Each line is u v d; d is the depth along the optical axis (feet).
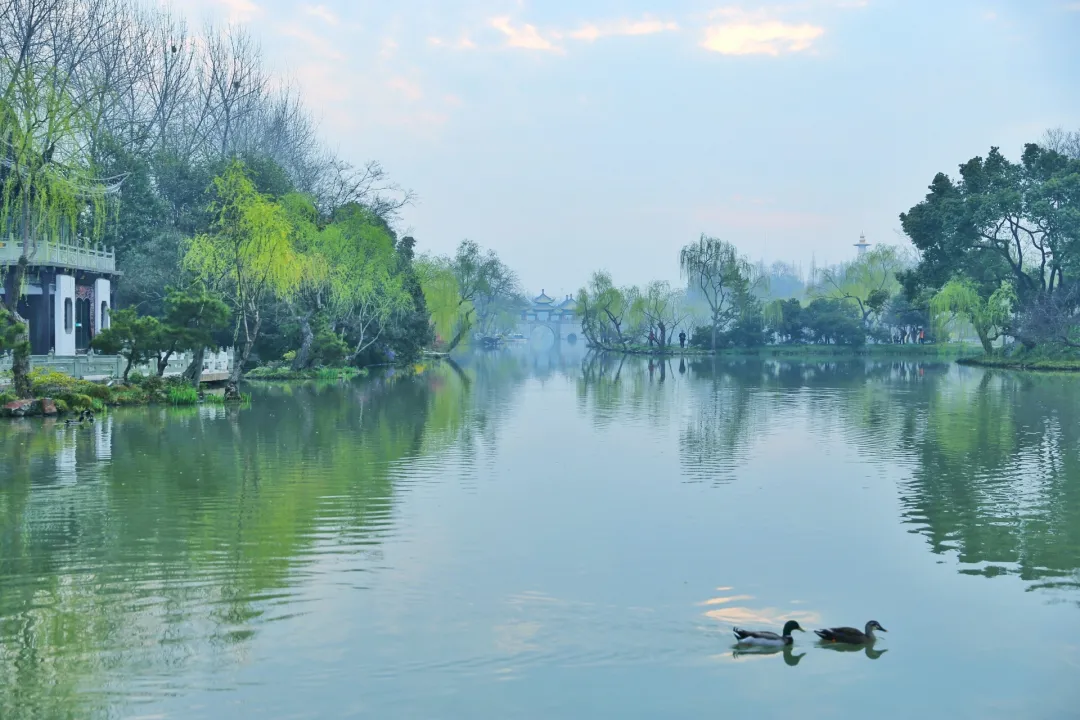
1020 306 273.33
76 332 164.66
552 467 78.48
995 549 51.83
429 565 47.93
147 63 260.01
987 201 256.11
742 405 140.36
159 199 212.23
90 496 64.23
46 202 115.65
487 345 599.16
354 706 32.09
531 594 43.45
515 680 34.17
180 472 73.87
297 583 44.80
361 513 59.67
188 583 44.75
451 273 333.21
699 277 389.19
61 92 111.86
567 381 205.05
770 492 67.72
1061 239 260.21
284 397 147.23
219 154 240.73
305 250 193.77
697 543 52.80
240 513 59.41
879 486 70.08
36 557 48.98
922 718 31.73
